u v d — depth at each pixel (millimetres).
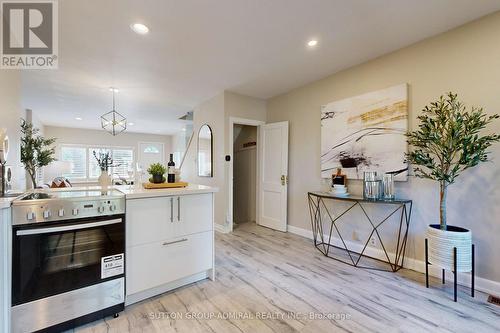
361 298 1998
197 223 2205
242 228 4312
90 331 1572
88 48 2611
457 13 2029
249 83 3725
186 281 2213
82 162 8133
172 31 2295
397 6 1938
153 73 3328
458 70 2215
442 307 1856
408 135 2365
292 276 2400
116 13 2012
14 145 2355
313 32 2318
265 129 4422
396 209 2654
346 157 3111
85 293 1631
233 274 2443
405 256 2588
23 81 3617
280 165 4117
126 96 4430
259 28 2254
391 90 2666
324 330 1608
